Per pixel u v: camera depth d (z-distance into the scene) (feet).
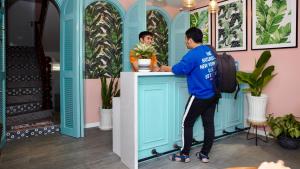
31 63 18.02
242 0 13.24
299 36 10.98
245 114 12.86
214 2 12.16
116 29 15.39
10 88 14.98
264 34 12.29
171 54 17.07
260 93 11.35
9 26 22.70
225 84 8.19
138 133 8.48
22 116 14.02
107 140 11.79
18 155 9.72
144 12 13.19
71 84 12.34
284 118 10.85
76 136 12.17
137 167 8.20
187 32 8.52
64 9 12.59
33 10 23.85
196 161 8.99
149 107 8.72
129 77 8.30
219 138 11.74
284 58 11.57
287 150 10.25
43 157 9.50
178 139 9.64
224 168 8.33
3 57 10.82
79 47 12.07
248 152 10.00
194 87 8.26
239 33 13.48
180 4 17.28
